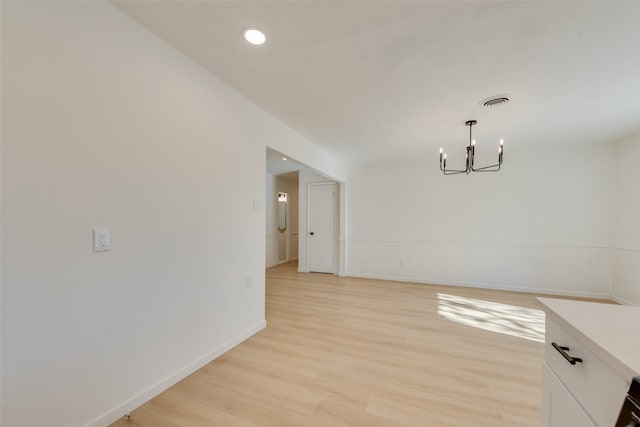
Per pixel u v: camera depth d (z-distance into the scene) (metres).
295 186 8.20
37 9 1.25
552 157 4.37
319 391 1.85
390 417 1.61
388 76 2.22
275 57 1.98
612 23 1.58
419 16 1.56
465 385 1.93
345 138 3.85
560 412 0.95
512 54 1.91
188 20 1.62
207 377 2.00
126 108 1.60
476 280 4.84
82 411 1.41
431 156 4.92
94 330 1.46
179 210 1.94
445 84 2.33
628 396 0.60
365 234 5.69
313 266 6.24
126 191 1.61
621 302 3.83
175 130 1.91
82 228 1.41
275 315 3.34
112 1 1.49
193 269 2.06
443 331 2.87
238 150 2.51
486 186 4.77
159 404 1.70
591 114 2.95
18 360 1.20
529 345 2.56
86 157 1.42
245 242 2.62
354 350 2.44
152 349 1.77
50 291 1.29
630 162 3.72
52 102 1.29
